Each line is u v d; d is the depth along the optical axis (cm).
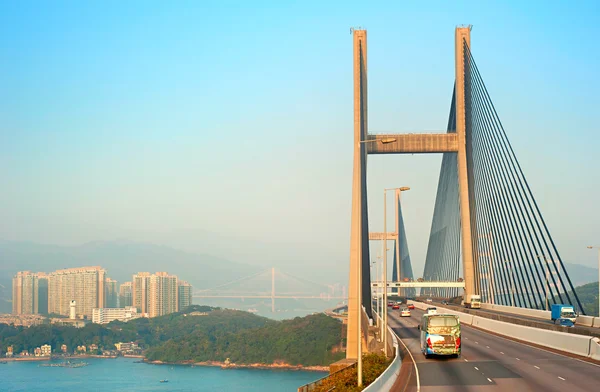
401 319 10544
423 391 3291
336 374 3547
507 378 3694
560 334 5328
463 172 12544
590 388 3241
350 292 7894
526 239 9375
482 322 8281
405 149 12425
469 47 12825
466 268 12462
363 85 10831
